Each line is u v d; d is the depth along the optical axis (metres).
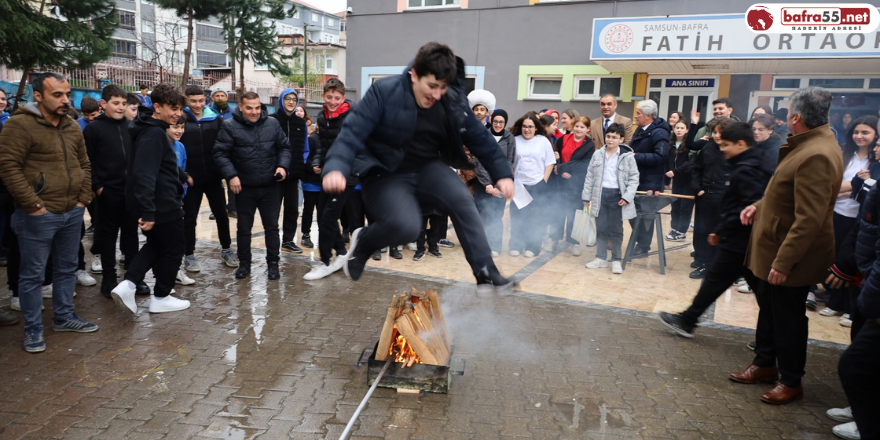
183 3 22.42
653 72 12.64
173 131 5.05
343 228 7.15
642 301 5.39
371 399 3.33
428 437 2.94
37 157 3.68
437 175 2.93
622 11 12.67
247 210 5.57
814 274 3.29
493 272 2.88
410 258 6.79
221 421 3.03
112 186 4.79
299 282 5.63
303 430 2.97
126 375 3.52
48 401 3.18
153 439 2.84
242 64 26.38
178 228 4.51
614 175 6.30
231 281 5.59
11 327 4.25
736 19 10.51
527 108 13.95
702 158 6.15
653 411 3.29
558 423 3.13
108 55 14.74
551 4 13.34
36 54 13.40
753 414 3.29
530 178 6.82
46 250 3.81
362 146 2.68
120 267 5.98
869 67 10.64
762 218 3.52
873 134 4.62
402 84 2.76
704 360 4.05
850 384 2.68
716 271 4.18
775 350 3.61
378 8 15.13
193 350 3.92
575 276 6.23
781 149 3.47
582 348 4.20
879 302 2.48
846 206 4.92
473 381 3.61
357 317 4.69
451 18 14.39
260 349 3.98
